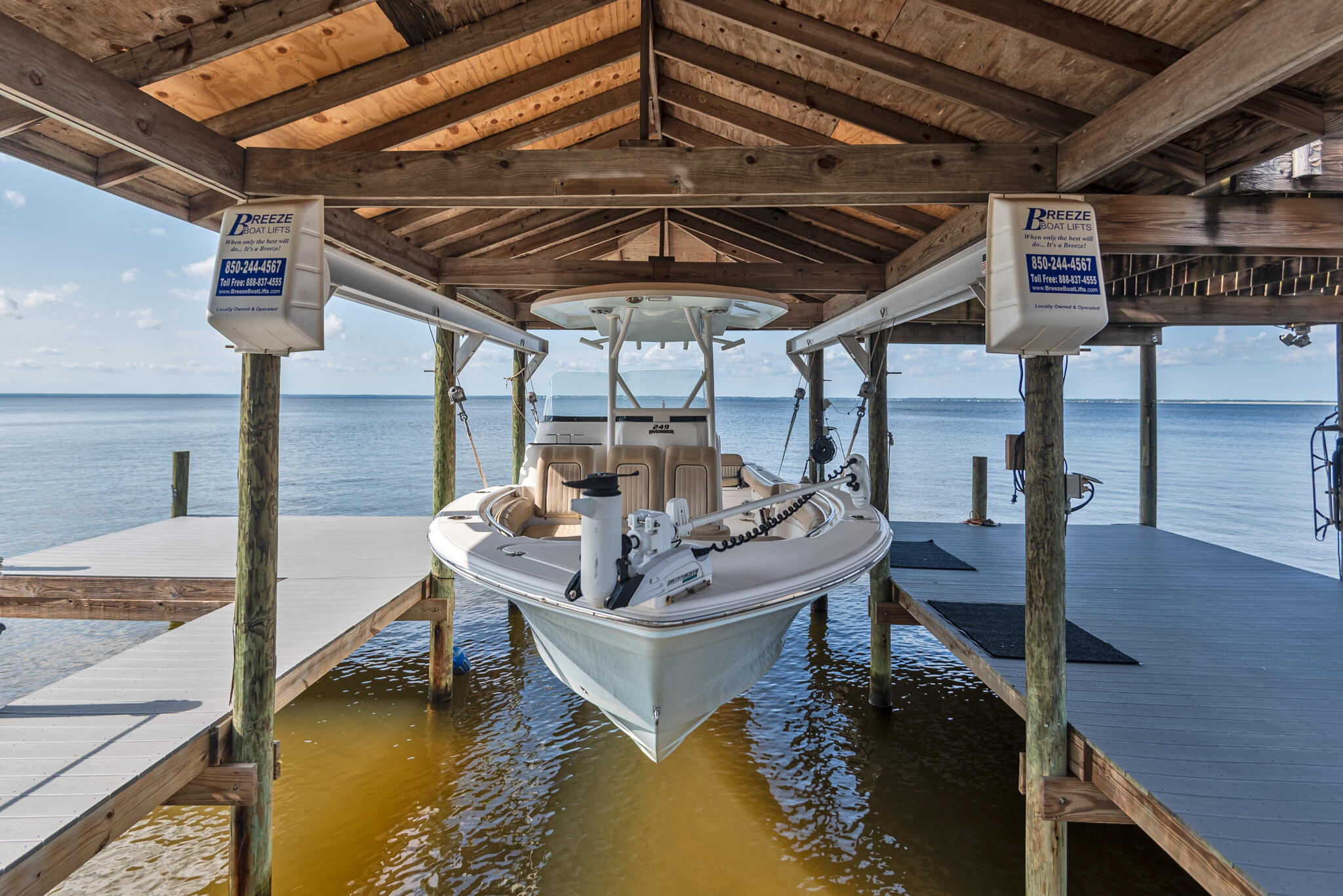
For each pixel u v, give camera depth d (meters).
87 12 1.99
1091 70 2.29
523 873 3.20
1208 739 2.65
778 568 2.68
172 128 2.27
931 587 4.93
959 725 4.83
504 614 7.31
